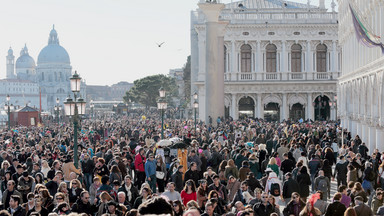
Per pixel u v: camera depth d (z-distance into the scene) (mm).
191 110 134000
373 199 21516
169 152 34781
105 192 19062
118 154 31578
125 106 195875
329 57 112250
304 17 112688
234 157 32844
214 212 19328
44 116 135125
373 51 53000
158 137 47781
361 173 28375
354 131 67688
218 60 62562
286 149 34625
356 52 65688
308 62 111938
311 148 35906
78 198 19891
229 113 112000
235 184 23844
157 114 172250
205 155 33156
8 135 57188
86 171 29422
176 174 26250
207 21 60125
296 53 112875
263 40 111688
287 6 124500
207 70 60688
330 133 51062
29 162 30359
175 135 50781
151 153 29125
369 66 53719
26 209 20062
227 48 111688
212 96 60531
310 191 33125
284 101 111688
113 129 73875
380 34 48688
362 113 60969
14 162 28266
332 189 33969
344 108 76250
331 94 111812
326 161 29859
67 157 28375
